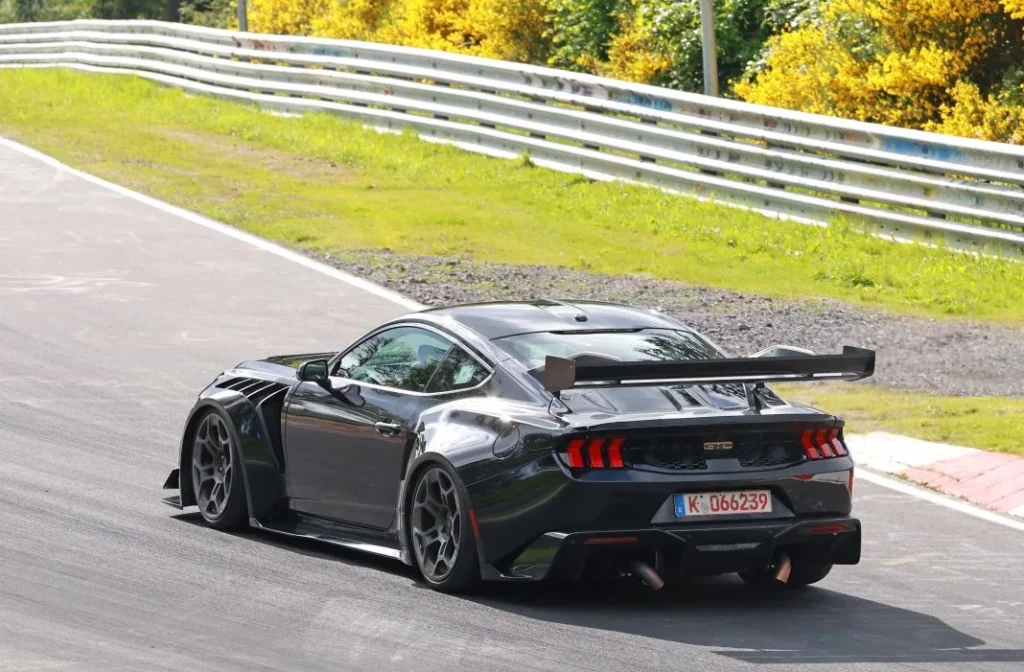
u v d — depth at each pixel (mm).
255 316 50500
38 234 63969
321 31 153250
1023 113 74875
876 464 36219
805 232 70188
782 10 106062
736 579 26406
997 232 64500
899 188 68188
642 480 22547
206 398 28875
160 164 84125
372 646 20875
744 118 75000
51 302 51406
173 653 20250
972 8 80000
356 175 82812
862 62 85312
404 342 26484
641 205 75500
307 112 99375
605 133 81375
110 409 38281
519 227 70312
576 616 22953
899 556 28391
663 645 21422
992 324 55906
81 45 122188
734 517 23156
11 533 26703
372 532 26188
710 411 23547
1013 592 25906
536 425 22891
